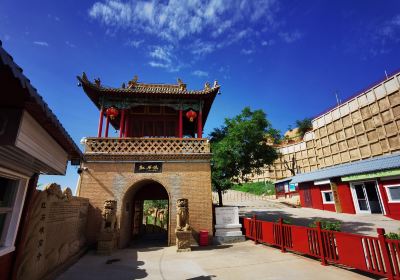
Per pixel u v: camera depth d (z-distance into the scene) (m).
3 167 5.09
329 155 29.27
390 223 14.83
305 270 7.48
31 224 6.60
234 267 8.29
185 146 14.73
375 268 6.27
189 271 8.04
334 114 28.78
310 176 25.33
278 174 47.25
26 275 6.10
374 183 18.47
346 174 19.84
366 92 24.83
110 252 11.05
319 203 23.83
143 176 13.69
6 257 5.51
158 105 16.05
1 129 3.68
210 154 14.44
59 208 8.74
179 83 18.03
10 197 5.86
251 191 43.31
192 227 13.22
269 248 11.25
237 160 16.64
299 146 43.06
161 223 24.08
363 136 25.05
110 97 15.60
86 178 13.28
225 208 14.31
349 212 19.97
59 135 5.21
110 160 13.74
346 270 7.30
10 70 2.92
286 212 22.95
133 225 16.44
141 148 14.26
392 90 22.33
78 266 8.88
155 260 9.80
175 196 13.58
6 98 3.60
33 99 3.42
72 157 7.07
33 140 4.40
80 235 11.53
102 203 12.91
